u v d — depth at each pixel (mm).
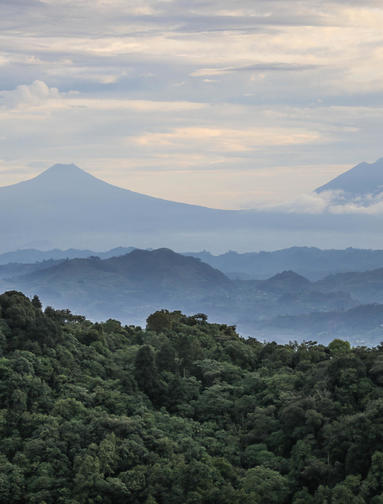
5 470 96438
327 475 97625
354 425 99688
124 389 123062
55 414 108750
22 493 95250
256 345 171875
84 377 123438
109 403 116500
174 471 97812
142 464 101000
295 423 108375
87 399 115375
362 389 111812
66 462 99875
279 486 97312
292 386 121625
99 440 104125
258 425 112375
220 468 100062
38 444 100125
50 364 120875
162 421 114500
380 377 113812
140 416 113250
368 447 97562
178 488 95688
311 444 103062
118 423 106250
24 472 97625
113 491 95250
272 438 109688
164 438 104812
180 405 122375
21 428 105625
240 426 117188
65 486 96562
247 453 107562
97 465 97000
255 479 97312
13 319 128875
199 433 112875
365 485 92125
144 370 127188
